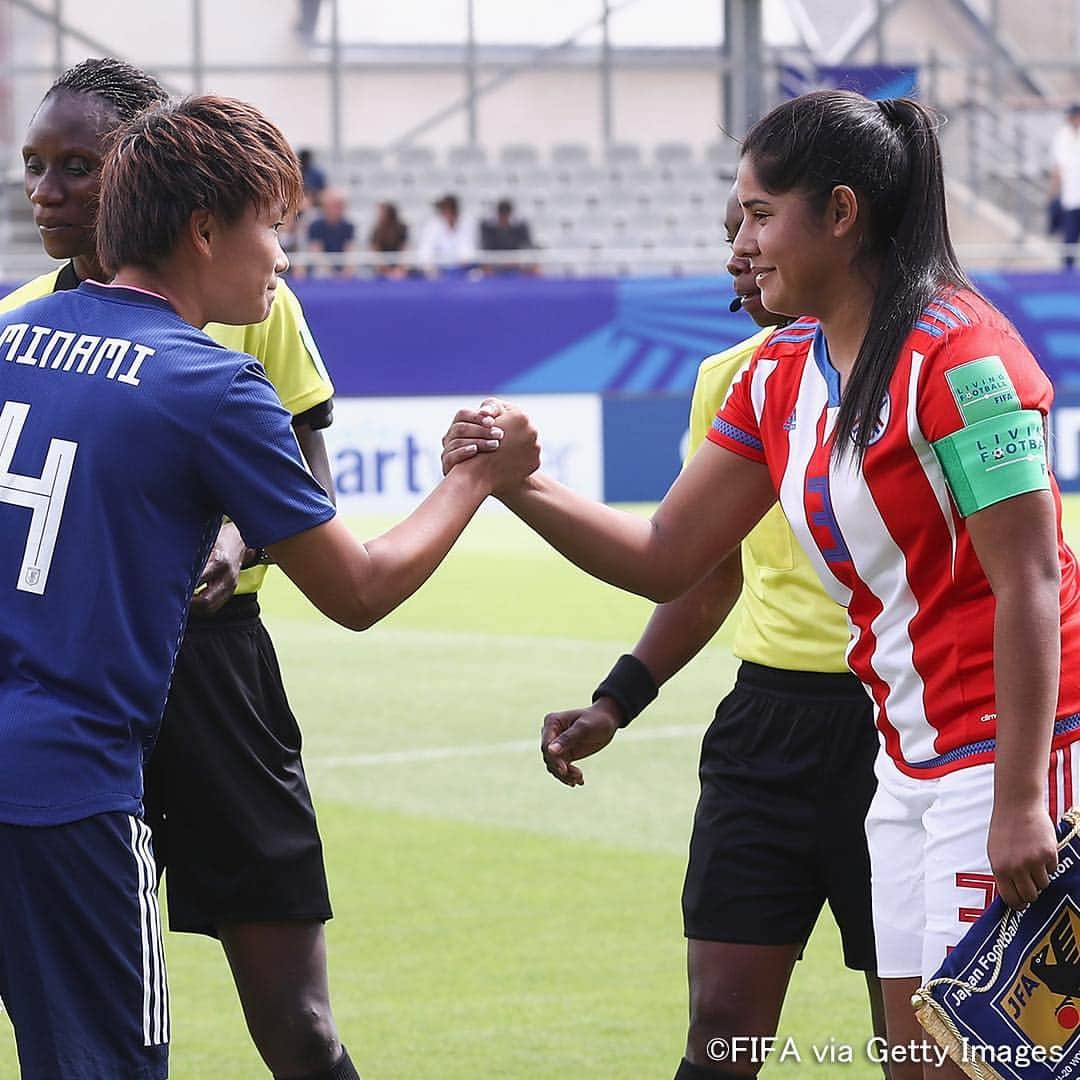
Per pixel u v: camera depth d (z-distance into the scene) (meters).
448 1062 11.63
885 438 6.95
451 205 51.56
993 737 7.02
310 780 20.34
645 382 44.44
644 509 43.41
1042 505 6.77
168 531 6.73
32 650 6.62
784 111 7.22
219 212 6.93
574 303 44.00
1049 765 6.99
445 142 62.56
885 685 7.39
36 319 7.02
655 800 19.31
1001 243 61.50
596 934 14.68
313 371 9.47
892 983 7.48
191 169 6.89
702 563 8.19
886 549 7.14
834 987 13.23
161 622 6.76
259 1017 9.09
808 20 63.59
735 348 9.70
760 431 7.82
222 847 8.97
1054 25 64.62
